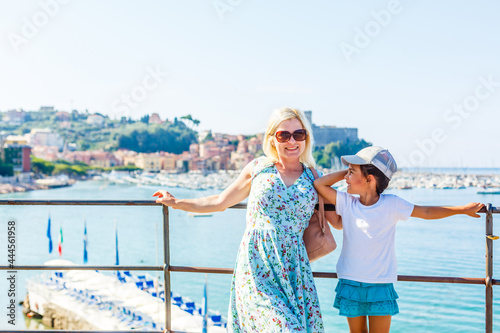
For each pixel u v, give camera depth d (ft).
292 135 9.27
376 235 9.22
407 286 116.78
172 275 138.51
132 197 448.24
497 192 376.89
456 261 153.99
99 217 304.50
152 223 276.62
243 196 9.84
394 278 9.25
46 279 101.65
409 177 475.31
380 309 9.15
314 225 9.66
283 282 8.94
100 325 76.43
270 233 9.11
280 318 8.55
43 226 263.49
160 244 202.90
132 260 170.91
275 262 9.04
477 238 194.70
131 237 225.56
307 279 9.14
